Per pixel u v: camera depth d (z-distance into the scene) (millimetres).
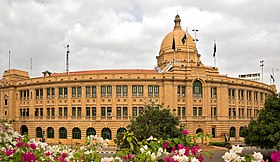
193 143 11516
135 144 13031
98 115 75125
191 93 76312
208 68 80812
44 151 14883
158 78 75500
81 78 76812
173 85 75938
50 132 79312
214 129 78188
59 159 13250
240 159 9180
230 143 69312
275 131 37531
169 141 11617
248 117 86688
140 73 75688
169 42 97938
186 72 76938
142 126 41406
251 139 40594
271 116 40406
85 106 76125
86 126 75500
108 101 75375
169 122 42844
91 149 13938
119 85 75625
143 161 11188
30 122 82250
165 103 74812
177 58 93875
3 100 88000
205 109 76938
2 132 10828
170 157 10266
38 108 81812
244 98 86375
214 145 68875
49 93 80250
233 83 83125
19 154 9914
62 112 78000
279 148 34906
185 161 9945
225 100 80562
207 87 77875
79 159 13000
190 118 75312
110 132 74625
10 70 89562
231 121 81312
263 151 56500
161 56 99938
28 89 83875
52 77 79688
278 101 41031
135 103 74812
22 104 85000
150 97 75250
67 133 76750
